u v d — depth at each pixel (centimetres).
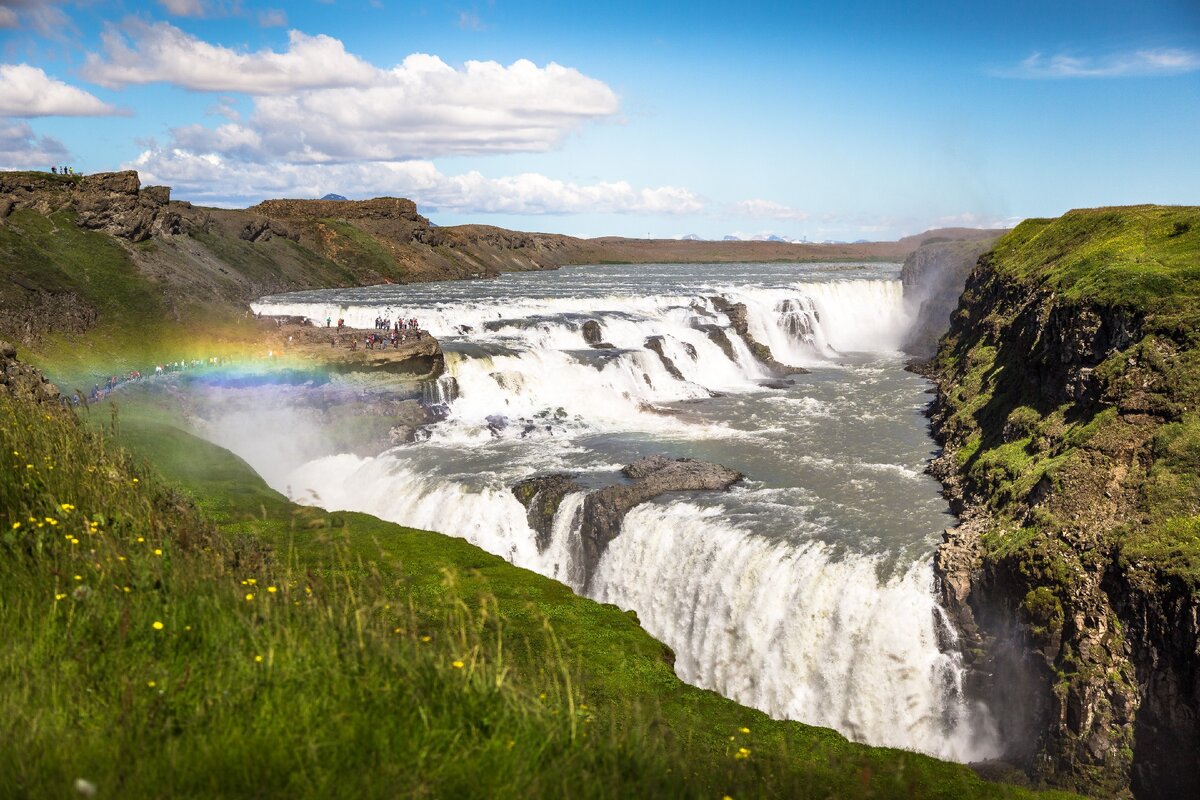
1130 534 2817
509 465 4719
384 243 14712
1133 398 3412
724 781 959
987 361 5384
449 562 2281
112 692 804
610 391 6044
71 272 7588
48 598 962
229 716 764
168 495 1770
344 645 952
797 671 3322
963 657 3056
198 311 7762
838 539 3528
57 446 1491
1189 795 2456
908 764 1659
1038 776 2664
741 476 4356
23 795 618
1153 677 2584
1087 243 5653
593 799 778
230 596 1046
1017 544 3036
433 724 805
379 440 5309
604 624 2055
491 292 11056
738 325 7950
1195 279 3825
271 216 14662
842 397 6291
